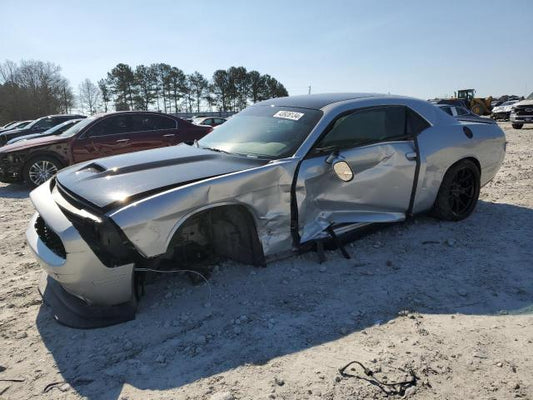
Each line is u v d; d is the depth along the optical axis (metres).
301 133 3.99
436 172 4.80
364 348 2.81
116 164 3.73
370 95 4.70
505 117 35.75
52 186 3.99
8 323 3.32
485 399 2.34
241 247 3.73
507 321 3.10
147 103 76.25
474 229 4.96
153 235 3.05
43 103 72.56
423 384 2.46
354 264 4.06
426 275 3.85
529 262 4.07
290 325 3.11
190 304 3.45
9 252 5.02
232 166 3.68
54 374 2.70
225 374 2.61
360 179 4.16
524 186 7.28
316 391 2.42
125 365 2.74
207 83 77.62
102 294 3.12
